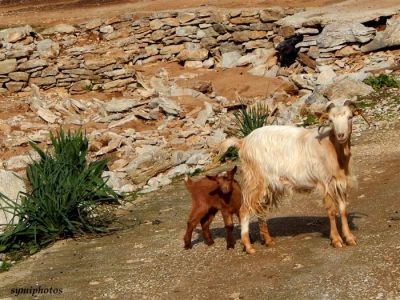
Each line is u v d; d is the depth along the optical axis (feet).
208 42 94.43
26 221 42.14
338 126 30.63
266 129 33.35
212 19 94.22
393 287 28.43
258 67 86.12
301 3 98.63
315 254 32.58
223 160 54.49
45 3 128.88
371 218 36.35
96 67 86.33
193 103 76.43
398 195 39.06
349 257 31.58
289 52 86.33
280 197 33.73
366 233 34.24
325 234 35.12
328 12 88.69
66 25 101.76
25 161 59.82
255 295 29.71
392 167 44.52
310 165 31.99
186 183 35.50
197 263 34.17
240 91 79.30
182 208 44.98
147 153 56.75
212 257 34.53
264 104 68.95
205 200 35.01
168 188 50.47
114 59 87.04
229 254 34.50
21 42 95.04
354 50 79.15
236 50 93.76
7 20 115.14
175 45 95.09
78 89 86.58
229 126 65.21
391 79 65.92
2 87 87.10
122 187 51.93
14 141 69.05
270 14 91.76
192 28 94.79
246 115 59.21
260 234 35.73
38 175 45.06
